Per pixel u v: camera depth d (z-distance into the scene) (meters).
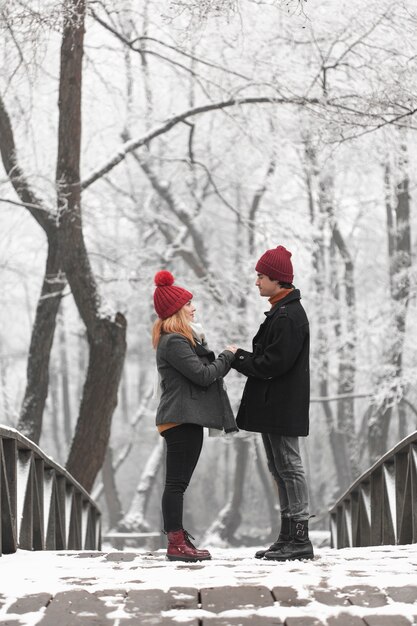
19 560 6.78
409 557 6.83
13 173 18.06
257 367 6.39
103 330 16.03
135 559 6.89
